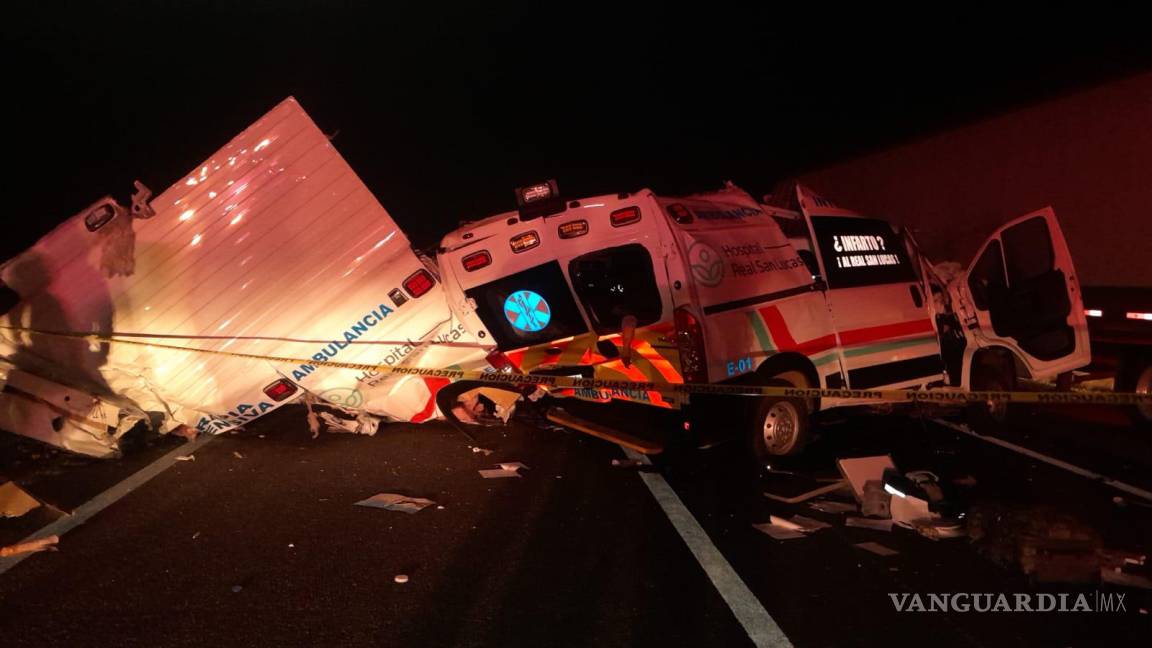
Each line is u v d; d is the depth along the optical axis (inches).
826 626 164.6
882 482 238.7
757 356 268.2
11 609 159.3
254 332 258.5
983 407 342.3
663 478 263.7
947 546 211.2
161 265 249.6
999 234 342.6
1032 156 414.6
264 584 174.2
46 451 268.5
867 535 218.1
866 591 182.1
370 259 261.3
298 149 255.4
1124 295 345.4
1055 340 345.4
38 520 209.2
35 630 151.3
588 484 254.4
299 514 219.0
